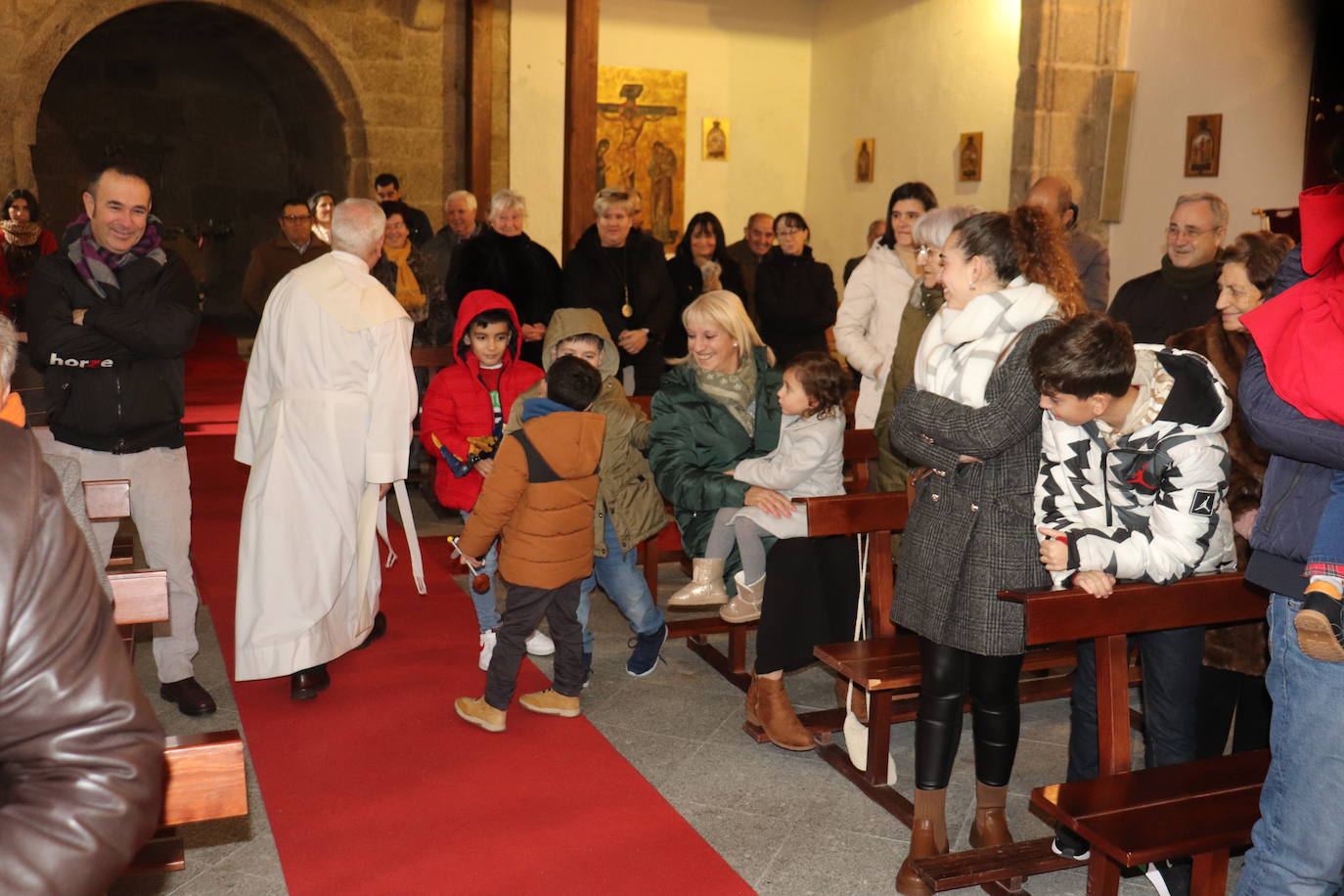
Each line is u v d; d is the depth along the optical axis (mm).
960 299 2689
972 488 2727
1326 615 1920
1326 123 6898
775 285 7082
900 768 3611
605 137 11891
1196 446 2514
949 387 2668
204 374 10820
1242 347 3033
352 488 3938
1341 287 1917
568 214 8867
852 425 5465
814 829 3182
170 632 3801
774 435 3908
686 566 4531
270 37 11438
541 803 3275
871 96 11719
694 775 3492
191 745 1664
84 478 3639
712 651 4473
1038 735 3896
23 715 991
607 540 4039
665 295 6625
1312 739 2049
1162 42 8094
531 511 3592
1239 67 7520
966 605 2730
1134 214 8406
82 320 3525
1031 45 8352
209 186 14211
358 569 4016
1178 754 2912
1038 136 8383
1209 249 4426
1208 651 3131
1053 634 2520
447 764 3520
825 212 12586
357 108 11297
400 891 2803
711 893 2832
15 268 6852
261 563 3803
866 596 4055
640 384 6605
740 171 12570
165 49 13758
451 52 11547
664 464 3883
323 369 3840
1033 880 2969
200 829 3086
